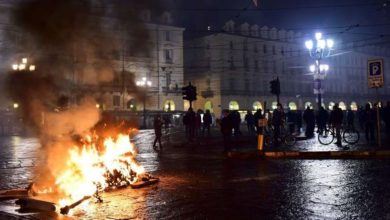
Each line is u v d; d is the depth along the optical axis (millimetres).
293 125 24344
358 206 6691
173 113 46938
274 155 14938
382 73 15133
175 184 9289
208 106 69562
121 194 8211
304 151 15102
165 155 16266
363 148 16109
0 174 11359
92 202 7449
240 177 10141
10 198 8016
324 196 7547
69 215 6551
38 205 7047
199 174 10828
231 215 6320
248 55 71312
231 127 16359
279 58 75688
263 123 15484
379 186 8430
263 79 73375
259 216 6219
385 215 6078
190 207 6922
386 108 21328
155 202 7391
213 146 20469
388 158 13727
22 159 15250
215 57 67938
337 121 17891
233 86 69250
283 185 8820
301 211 6457
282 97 74938
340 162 12742
